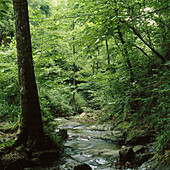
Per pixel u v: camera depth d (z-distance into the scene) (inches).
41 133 182.1
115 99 144.3
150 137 222.7
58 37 280.4
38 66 272.2
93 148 248.4
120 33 261.6
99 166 180.9
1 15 77.9
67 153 221.6
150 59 201.6
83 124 439.2
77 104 682.2
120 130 305.3
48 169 153.7
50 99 427.2
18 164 147.7
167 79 128.9
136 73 186.2
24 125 175.3
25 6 177.8
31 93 180.2
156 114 144.3
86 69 623.8
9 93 279.7
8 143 102.7
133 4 138.9
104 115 183.8
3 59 270.4
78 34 306.5
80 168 158.1
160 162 135.8
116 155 213.5
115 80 203.0
